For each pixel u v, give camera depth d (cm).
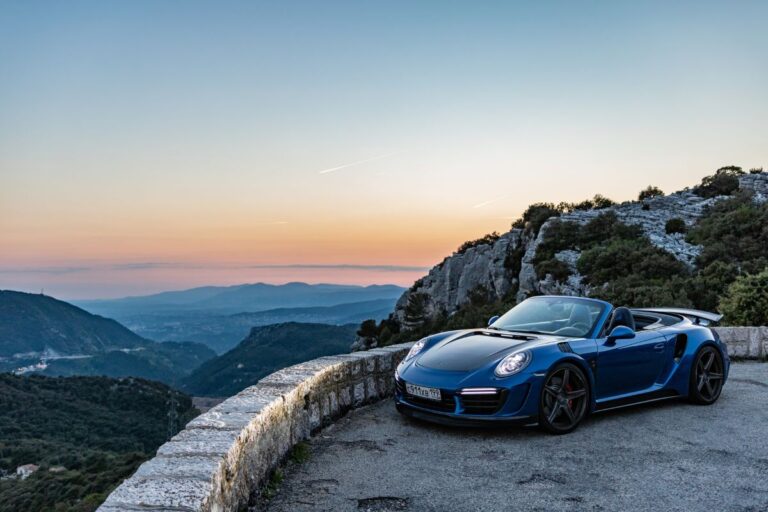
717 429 549
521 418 511
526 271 4697
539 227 5691
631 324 604
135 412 17938
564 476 418
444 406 528
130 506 233
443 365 547
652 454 471
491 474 423
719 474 421
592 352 561
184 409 18462
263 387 476
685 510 355
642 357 601
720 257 3397
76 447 13500
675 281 2730
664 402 667
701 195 5644
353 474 425
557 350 541
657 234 4378
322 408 553
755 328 995
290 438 465
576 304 634
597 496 379
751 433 535
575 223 4828
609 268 3669
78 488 7075
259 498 371
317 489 395
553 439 516
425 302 7462
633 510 355
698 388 645
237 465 329
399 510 357
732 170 5869
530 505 363
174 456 296
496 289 5859
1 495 8025
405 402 565
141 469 276
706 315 701
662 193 6156
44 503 6888
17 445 13262
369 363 660
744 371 878
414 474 424
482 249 7000
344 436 527
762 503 366
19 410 16800
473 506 362
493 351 548
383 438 520
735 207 4547
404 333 7106
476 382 513
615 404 582
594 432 539
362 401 642
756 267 2666
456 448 490
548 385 530
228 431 339
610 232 4544
